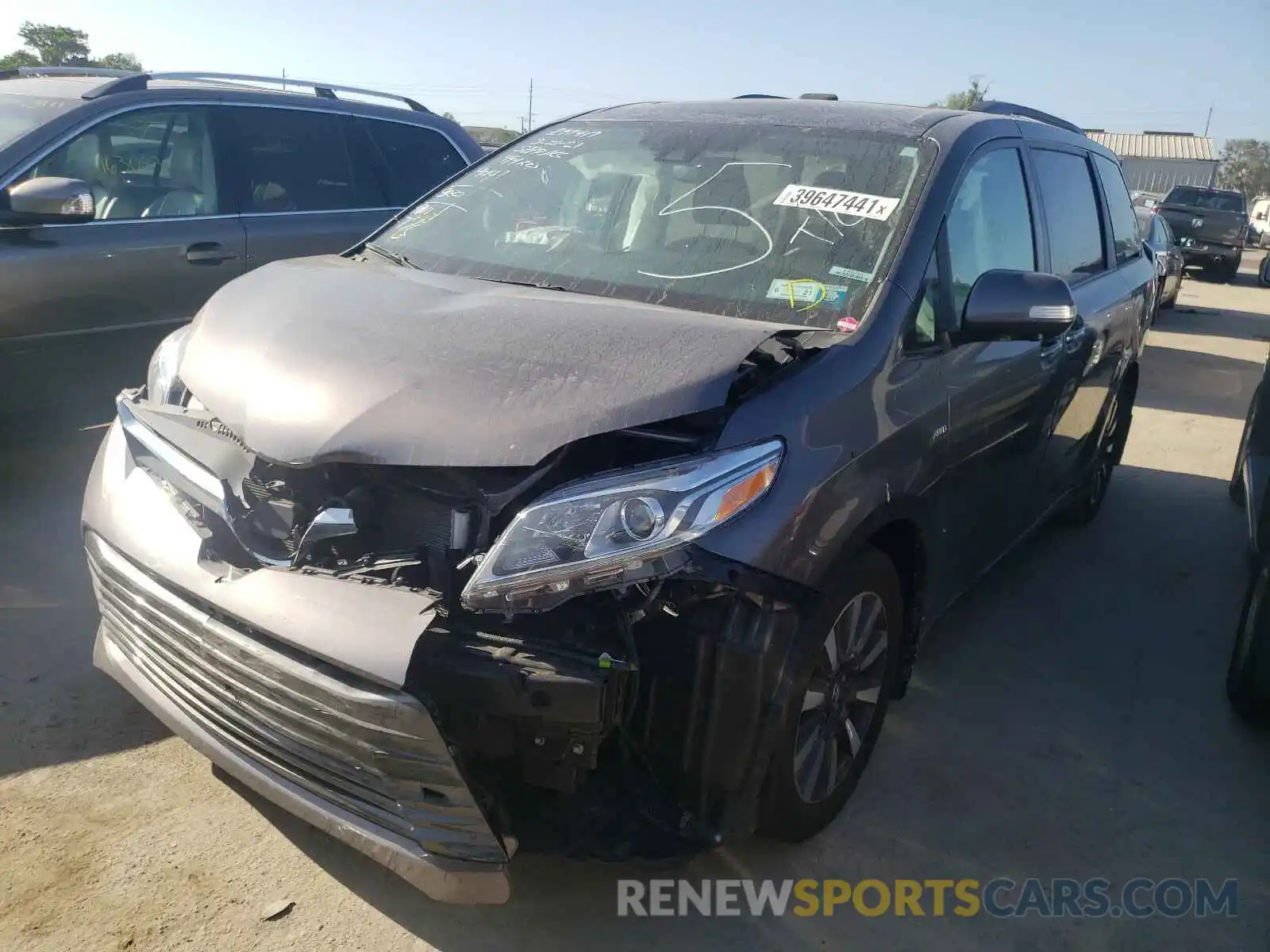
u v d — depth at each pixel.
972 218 3.27
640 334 2.46
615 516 2.11
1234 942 2.63
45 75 5.65
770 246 3.01
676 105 3.84
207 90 5.34
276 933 2.41
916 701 3.68
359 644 2.06
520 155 3.75
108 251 4.82
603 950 2.44
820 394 2.46
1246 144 85.06
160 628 2.48
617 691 2.10
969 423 3.10
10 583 3.97
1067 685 3.88
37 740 3.02
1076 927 2.64
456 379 2.30
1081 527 5.59
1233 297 19.81
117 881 2.52
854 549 2.52
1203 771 3.37
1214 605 4.70
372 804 2.15
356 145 5.97
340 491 2.32
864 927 2.58
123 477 2.68
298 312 2.68
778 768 2.47
